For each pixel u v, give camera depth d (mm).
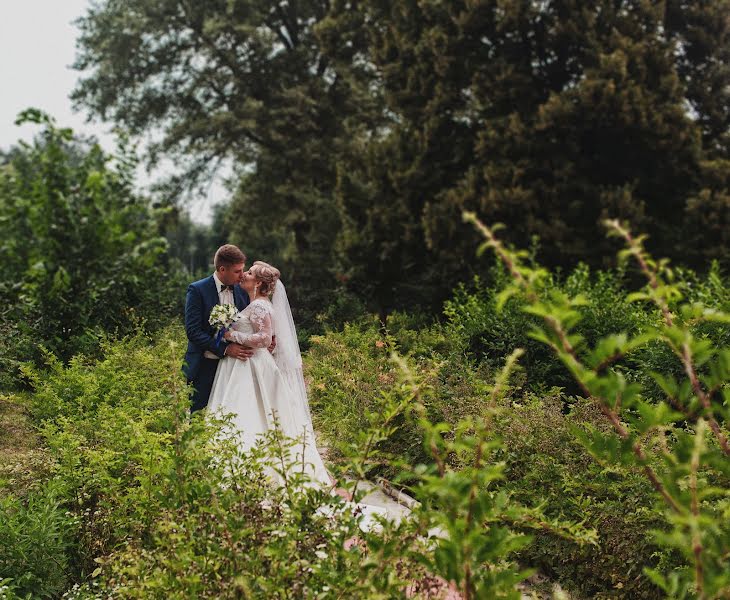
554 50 14688
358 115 24688
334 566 2459
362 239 16500
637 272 12805
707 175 13594
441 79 15836
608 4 14258
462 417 5391
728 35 14930
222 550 2652
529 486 4414
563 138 14117
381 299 16750
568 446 4641
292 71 24719
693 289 7340
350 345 9969
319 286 19219
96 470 4215
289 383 5422
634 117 13312
